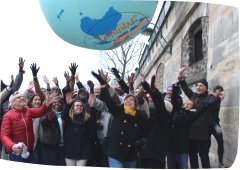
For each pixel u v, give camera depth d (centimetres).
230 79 274
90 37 179
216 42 305
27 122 247
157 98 242
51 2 175
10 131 240
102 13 169
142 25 181
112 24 173
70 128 261
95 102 275
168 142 245
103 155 266
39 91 280
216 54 304
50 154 265
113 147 240
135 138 241
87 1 167
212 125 250
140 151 241
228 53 285
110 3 166
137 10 171
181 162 242
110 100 246
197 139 244
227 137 248
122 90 295
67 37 186
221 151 240
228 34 285
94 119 269
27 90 295
